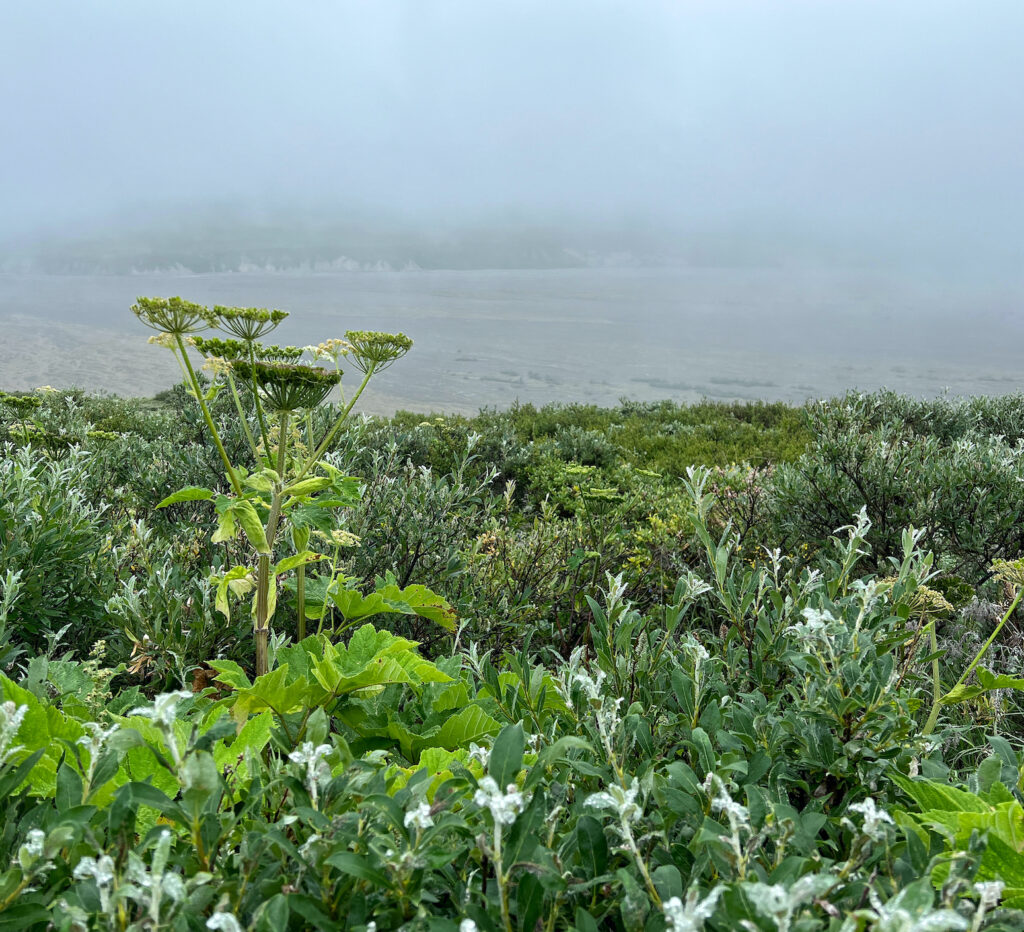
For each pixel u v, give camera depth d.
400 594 2.48
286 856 0.91
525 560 4.36
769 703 1.55
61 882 0.87
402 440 8.78
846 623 1.52
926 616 1.67
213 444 6.08
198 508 5.22
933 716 1.56
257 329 1.83
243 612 2.98
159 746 1.17
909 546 1.69
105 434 6.91
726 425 13.89
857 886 0.80
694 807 0.98
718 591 1.94
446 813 0.85
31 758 0.89
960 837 0.94
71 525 3.26
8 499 3.22
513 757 0.86
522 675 1.73
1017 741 2.32
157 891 0.63
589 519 5.41
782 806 0.89
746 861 0.78
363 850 0.85
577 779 1.26
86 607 3.15
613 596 1.76
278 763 1.10
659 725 1.47
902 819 0.99
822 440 5.91
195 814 0.79
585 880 0.93
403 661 1.89
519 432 13.60
